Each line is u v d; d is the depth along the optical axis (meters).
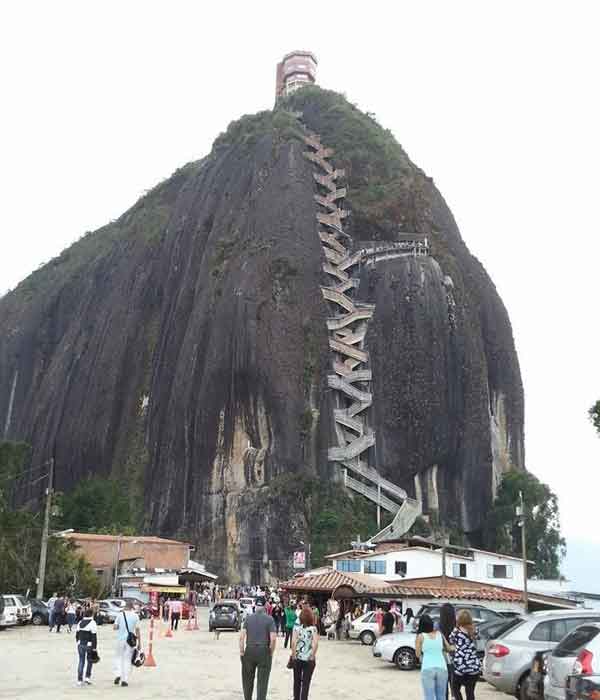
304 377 113.38
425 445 115.62
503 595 49.69
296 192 128.88
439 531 111.94
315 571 67.56
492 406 130.75
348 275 126.38
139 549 91.38
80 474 146.00
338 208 133.00
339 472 109.56
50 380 167.12
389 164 138.38
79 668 20.42
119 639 20.94
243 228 130.88
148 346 148.50
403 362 118.25
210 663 27.72
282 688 21.03
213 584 92.31
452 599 48.12
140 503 127.69
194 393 121.00
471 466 118.38
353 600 51.19
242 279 120.31
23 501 151.00
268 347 113.56
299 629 16.25
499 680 18.58
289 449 108.31
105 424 145.12
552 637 18.77
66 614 43.88
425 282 122.69
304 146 137.25
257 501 104.88
